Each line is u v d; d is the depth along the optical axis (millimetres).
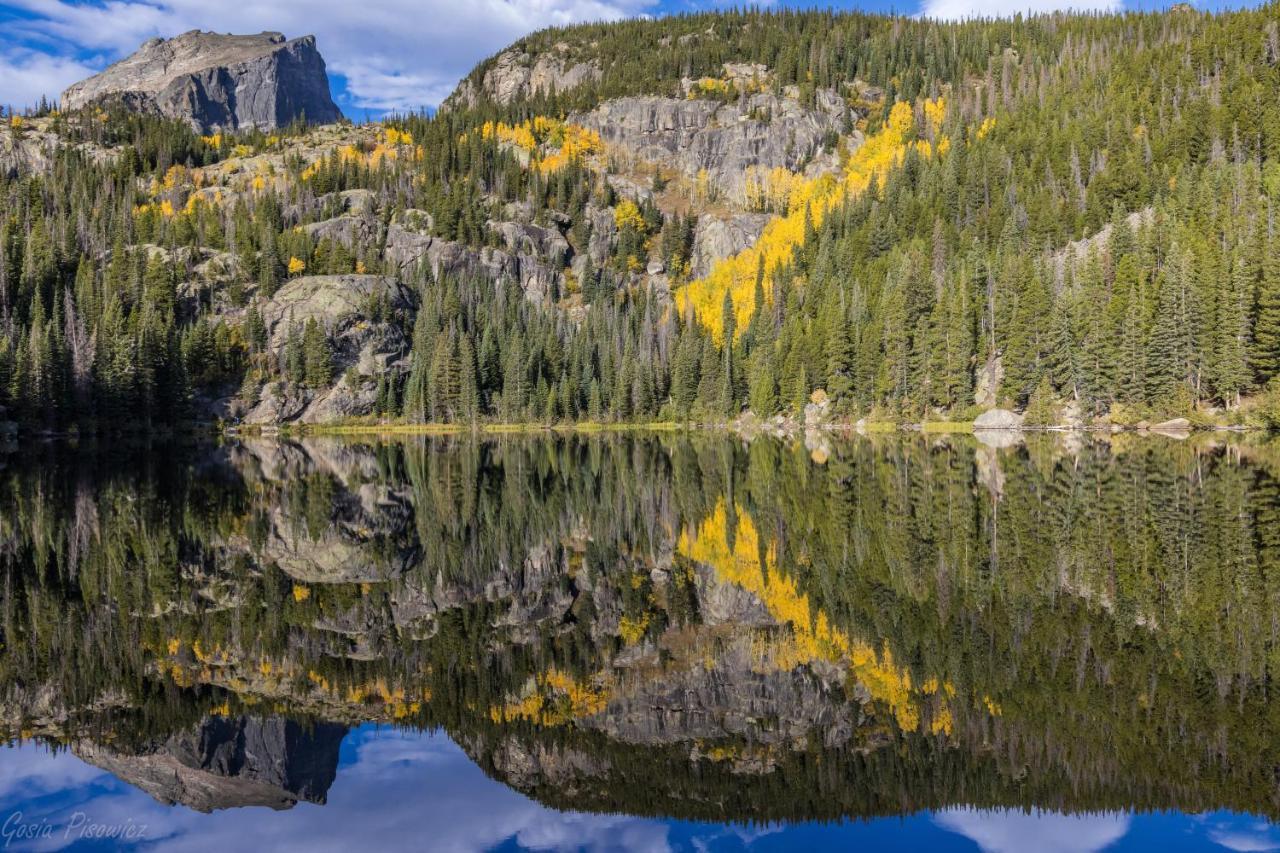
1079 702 14695
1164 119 146750
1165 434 81375
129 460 78000
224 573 27844
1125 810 11688
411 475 61531
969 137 173875
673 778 13672
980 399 106062
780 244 179875
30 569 28297
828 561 27375
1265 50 155625
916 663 17141
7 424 98562
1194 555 24641
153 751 15008
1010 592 21781
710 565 28078
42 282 144125
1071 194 136625
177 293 157125
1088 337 95688
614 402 145375
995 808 12023
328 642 20625
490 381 153375
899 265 124688
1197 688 14945
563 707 16625
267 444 108625
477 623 22094
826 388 121312
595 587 25641
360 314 160250
